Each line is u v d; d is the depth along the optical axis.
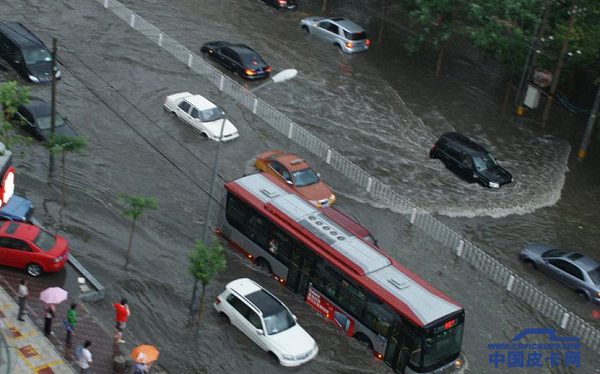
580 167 68.75
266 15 83.94
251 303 43.28
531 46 71.75
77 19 74.62
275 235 48.47
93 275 45.16
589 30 74.31
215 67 71.56
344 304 45.31
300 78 73.31
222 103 67.12
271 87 70.88
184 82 68.81
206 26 78.81
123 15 76.25
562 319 49.12
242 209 50.22
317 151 62.72
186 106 62.53
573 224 60.56
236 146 61.72
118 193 53.09
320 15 86.50
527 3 70.81
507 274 51.69
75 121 59.84
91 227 49.19
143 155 57.94
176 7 81.31
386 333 43.22
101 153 56.97
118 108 62.88
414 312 42.06
